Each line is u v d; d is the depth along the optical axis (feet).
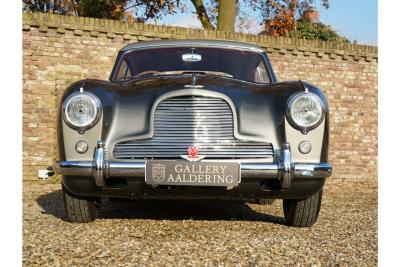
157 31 31.35
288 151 13.03
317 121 13.28
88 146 13.20
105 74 30.68
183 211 17.66
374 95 35.83
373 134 35.88
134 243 12.11
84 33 30.37
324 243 12.73
